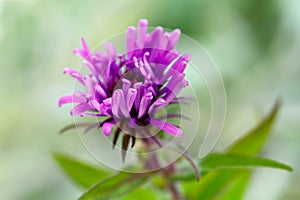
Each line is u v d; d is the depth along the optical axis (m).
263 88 0.41
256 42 0.42
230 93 0.40
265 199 0.36
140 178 0.24
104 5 0.43
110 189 0.24
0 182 0.40
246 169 0.27
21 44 0.42
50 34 0.42
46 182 0.39
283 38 0.42
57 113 0.41
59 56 0.42
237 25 0.43
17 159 0.41
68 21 0.42
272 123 0.25
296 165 0.37
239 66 0.41
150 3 0.42
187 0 0.41
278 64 0.41
